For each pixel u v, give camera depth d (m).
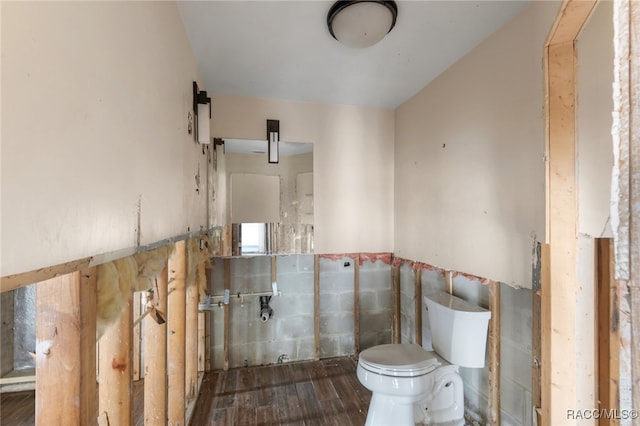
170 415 1.65
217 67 2.12
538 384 1.46
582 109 1.34
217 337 2.65
